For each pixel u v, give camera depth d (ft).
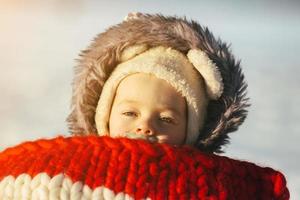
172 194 4.04
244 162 4.43
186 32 4.80
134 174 4.03
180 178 4.10
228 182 4.22
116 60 4.86
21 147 4.33
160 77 4.67
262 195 4.36
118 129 4.66
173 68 4.72
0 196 4.12
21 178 4.09
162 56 4.79
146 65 4.67
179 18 4.96
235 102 4.84
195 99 4.73
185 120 4.75
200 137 4.88
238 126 4.92
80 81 4.97
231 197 4.18
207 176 4.17
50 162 4.10
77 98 4.99
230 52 4.90
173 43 4.81
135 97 4.64
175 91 4.69
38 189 4.00
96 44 4.94
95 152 4.12
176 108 4.67
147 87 4.65
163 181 4.06
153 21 4.88
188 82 4.73
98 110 4.89
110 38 4.87
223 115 4.84
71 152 4.14
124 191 3.98
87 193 3.96
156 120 4.62
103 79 4.89
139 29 4.83
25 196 4.02
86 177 4.00
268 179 4.40
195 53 4.76
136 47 4.83
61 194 3.96
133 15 4.99
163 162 4.13
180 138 4.72
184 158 4.18
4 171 4.22
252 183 4.36
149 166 4.08
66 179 4.00
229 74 4.84
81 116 4.99
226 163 4.31
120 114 4.68
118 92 4.78
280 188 4.36
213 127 4.84
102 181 4.00
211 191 4.14
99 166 4.05
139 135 4.50
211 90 4.80
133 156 4.09
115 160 4.08
